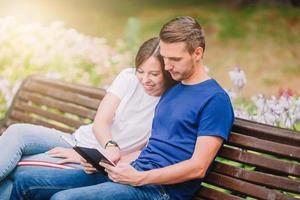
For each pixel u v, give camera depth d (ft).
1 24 22.12
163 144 11.68
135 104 13.08
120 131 13.11
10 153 12.89
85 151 11.46
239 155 11.66
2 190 13.01
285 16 44.65
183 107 11.59
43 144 13.43
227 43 41.78
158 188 11.40
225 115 11.24
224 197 11.63
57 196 10.98
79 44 22.71
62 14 52.85
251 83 34.68
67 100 15.88
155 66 12.41
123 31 47.29
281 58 38.24
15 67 21.42
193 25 11.38
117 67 22.61
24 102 17.20
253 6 47.34
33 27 22.72
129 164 11.83
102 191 11.03
